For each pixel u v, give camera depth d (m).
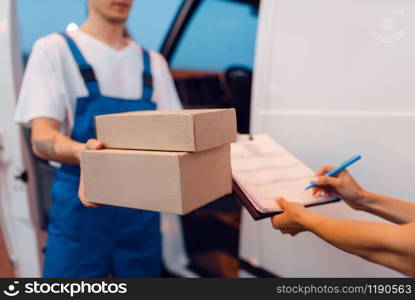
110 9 1.06
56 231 1.07
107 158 0.55
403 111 0.82
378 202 0.66
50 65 0.99
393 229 0.46
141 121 0.52
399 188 0.85
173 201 0.48
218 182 0.56
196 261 1.82
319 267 1.08
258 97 1.19
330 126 0.98
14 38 1.39
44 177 1.90
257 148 0.80
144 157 0.50
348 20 0.91
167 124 0.49
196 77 1.65
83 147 0.71
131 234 1.15
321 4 0.96
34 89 0.96
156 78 1.26
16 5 1.41
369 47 0.87
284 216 0.62
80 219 1.05
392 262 0.46
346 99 0.93
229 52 1.51
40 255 1.59
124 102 1.10
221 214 1.69
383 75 0.85
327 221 0.54
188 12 1.59
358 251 0.49
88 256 1.08
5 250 1.82
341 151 0.96
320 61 0.98
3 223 1.63
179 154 0.47
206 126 0.49
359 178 0.93
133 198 0.53
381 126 0.86
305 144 1.06
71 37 1.07
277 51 1.11
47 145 0.81
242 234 1.34
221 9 1.49
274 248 1.21
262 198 0.63
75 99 1.05
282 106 1.11
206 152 0.52
